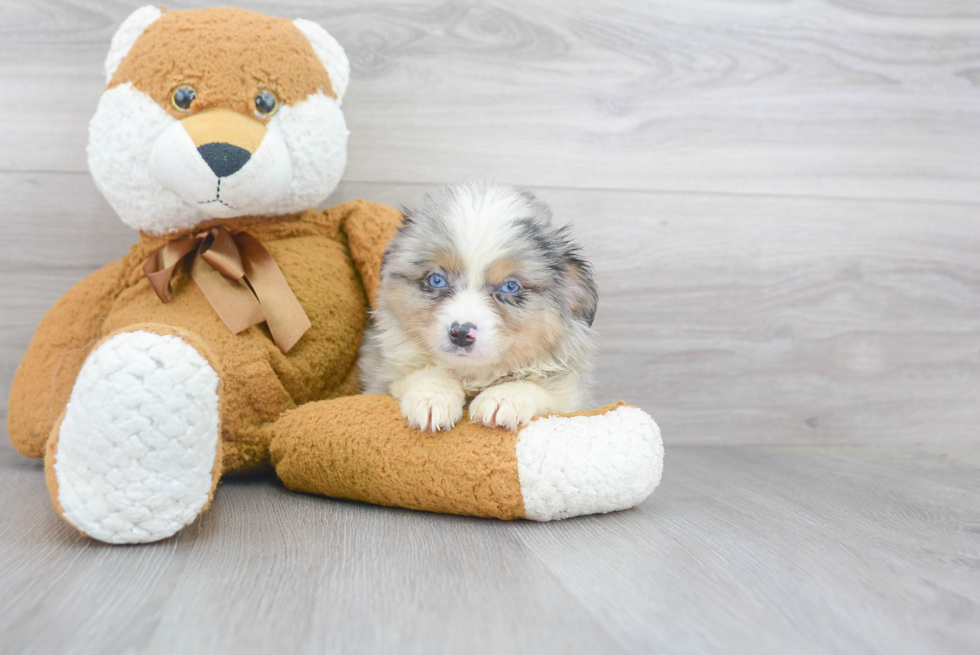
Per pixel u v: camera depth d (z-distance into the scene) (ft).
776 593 3.84
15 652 2.96
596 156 7.64
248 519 4.88
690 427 8.02
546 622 3.39
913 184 8.17
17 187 6.91
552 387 5.63
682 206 7.80
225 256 5.68
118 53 5.73
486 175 7.52
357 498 5.28
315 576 3.85
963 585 4.04
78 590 3.59
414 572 3.96
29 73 6.81
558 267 5.52
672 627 3.39
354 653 3.05
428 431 5.08
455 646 3.14
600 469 4.90
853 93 7.97
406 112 7.34
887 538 4.87
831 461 7.43
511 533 4.73
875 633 3.42
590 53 7.54
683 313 7.89
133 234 7.16
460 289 5.30
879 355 8.28
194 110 5.44
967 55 8.12
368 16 7.18
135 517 4.15
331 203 7.32
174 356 4.19
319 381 6.09
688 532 4.84
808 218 8.02
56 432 4.23
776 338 8.07
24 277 7.02
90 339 6.03
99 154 5.69
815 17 7.81
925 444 8.43
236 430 5.66
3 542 4.26
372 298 6.40
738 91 7.78
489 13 7.36
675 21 7.62
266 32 5.73
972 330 8.42
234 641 3.11
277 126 5.73
